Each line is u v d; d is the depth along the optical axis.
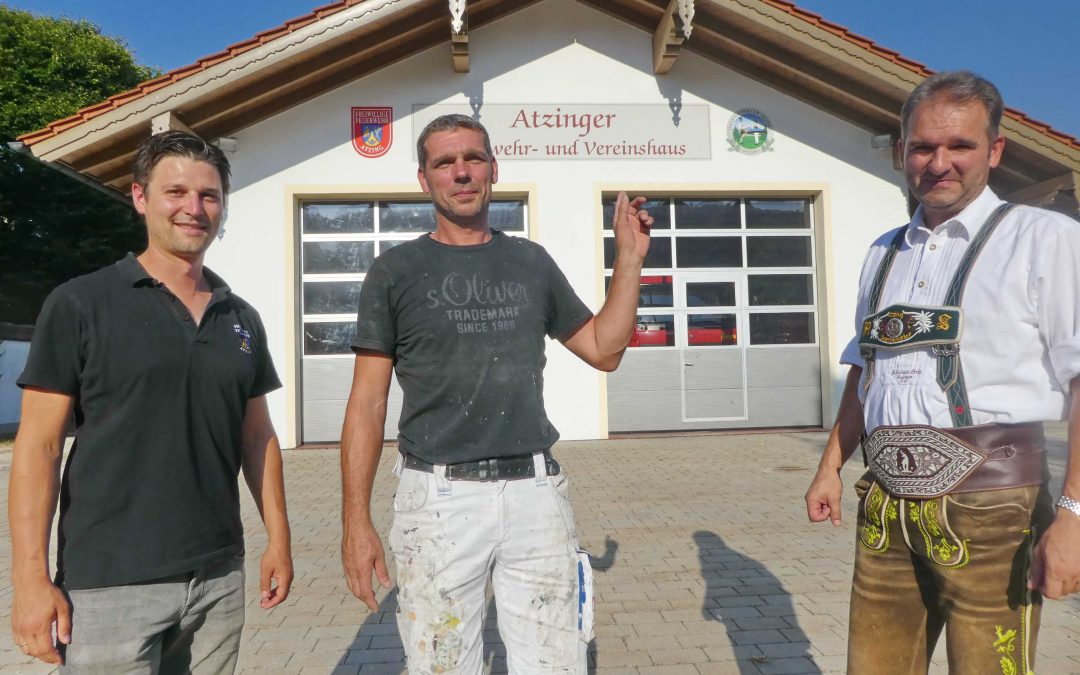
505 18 10.87
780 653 3.64
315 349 10.80
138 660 2.01
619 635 3.88
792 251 11.44
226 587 2.20
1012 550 1.95
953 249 2.11
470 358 2.24
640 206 2.40
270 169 10.55
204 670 2.21
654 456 9.30
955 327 2.02
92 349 1.99
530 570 2.23
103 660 1.97
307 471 8.84
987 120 2.06
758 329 11.32
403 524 2.24
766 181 11.11
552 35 10.91
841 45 9.72
